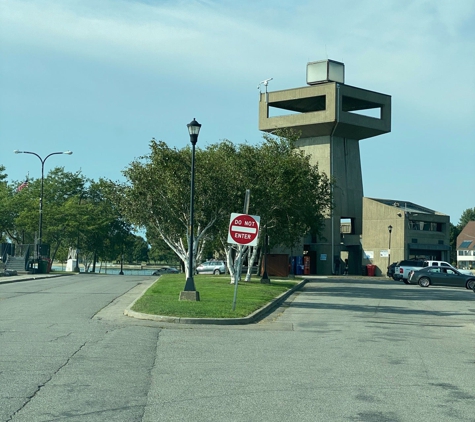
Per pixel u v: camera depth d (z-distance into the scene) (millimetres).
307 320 19484
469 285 45219
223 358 11664
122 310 20406
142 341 13531
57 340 13219
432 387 9469
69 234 72188
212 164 30953
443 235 73312
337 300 29203
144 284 37375
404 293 36500
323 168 73500
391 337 15586
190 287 22891
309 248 72938
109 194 32312
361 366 11164
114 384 9094
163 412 7570
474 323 20062
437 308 25797
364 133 74188
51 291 29547
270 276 57375
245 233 19750
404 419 7508
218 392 8750
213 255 75938
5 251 56969
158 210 31578
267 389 9023
